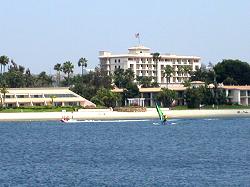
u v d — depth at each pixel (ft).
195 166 650.43
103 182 552.41
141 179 565.94
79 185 538.88
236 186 522.47
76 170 631.15
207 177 571.28
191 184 536.42
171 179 563.89
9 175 599.16
